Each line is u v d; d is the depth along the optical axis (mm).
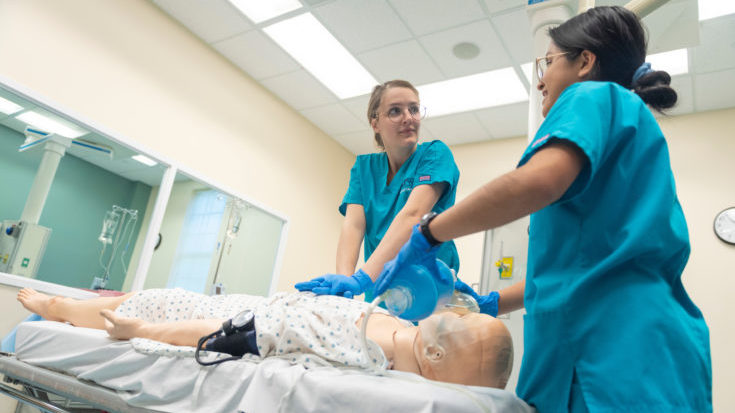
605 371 671
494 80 4062
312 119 5074
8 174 3047
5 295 2811
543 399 775
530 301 829
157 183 3766
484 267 3420
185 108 3875
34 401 1347
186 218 4262
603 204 751
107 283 3529
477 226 710
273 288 4551
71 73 3156
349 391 835
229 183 4188
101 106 3305
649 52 3074
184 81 3889
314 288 1288
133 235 3672
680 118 4066
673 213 762
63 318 1804
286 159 4781
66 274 3416
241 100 4371
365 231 1809
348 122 5035
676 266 755
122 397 1117
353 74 4273
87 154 3467
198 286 4199
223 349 1166
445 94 4348
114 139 3365
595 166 686
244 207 4395
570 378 721
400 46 3822
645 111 797
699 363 681
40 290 2920
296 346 1123
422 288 818
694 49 3400
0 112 3000
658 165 764
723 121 3908
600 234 742
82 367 1306
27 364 1414
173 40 3838
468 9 3361
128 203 3752
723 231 3602
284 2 3576
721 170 3779
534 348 789
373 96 1845
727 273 3504
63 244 3412
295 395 891
